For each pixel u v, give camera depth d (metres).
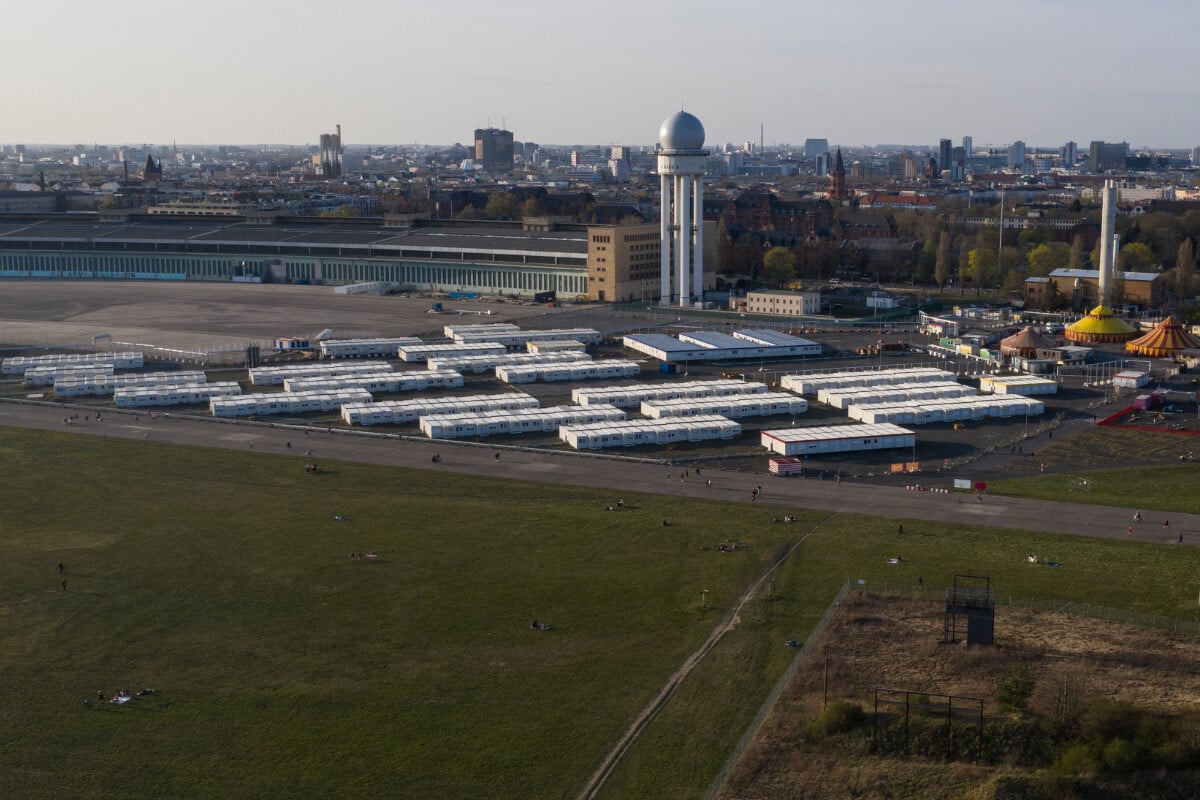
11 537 170.62
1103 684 120.25
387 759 111.62
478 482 198.12
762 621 139.75
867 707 116.88
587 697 122.62
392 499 188.50
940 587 148.75
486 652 133.12
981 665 125.38
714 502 186.75
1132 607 141.75
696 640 135.38
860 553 161.88
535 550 164.50
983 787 102.88
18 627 139.88
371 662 130.88
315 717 119.06
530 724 117.50
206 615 143.38
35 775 108.75
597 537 169.62
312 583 153.12
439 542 167.88
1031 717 113.44
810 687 121.94
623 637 136.50
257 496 190.25
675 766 109.94
